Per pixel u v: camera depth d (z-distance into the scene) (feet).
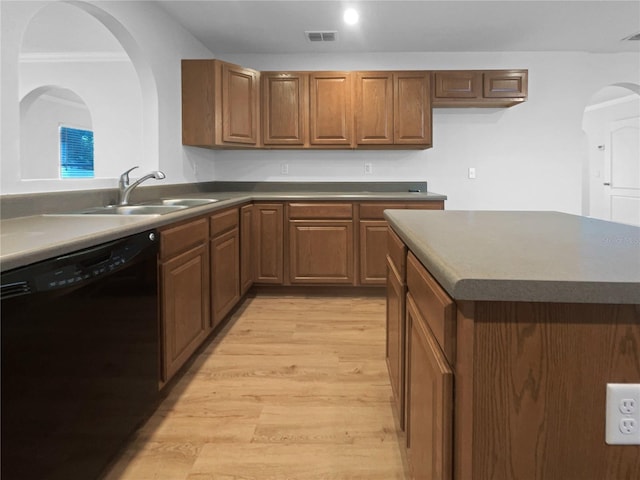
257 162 15.15
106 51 15.10
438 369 2.85
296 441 5.89
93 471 4.67
